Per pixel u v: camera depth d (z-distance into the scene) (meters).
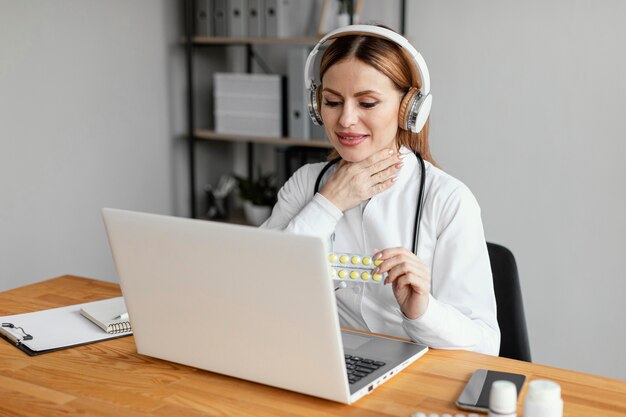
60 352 1.44
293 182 1.86
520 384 1.25
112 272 3.53
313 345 1.17
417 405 1.20
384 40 1.54
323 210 1.66
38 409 1.20
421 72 1.55
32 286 1.90
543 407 1.06
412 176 1.68
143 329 1.37
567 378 1.29
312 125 3.37
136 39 3.47
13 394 1.26
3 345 1.49
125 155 3.49
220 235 1.19
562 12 2.99
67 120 3.23
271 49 3.77
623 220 2.99
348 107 1.55
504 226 3.25
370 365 1.32
